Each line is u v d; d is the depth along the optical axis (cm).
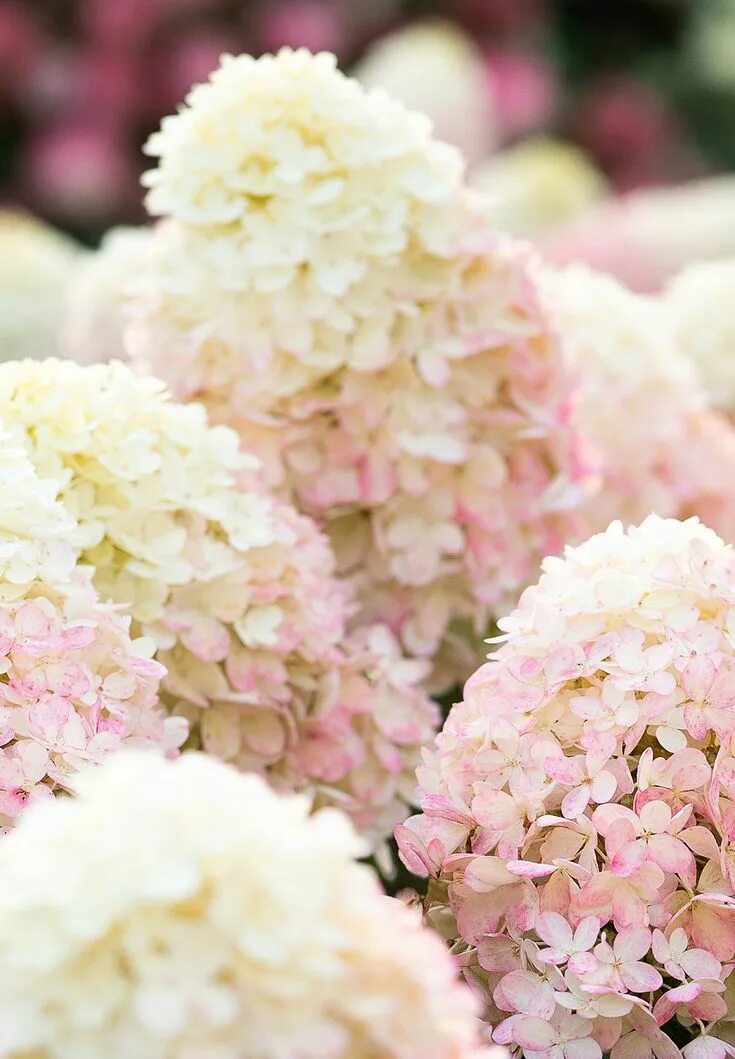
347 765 113
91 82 370
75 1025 82
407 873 118
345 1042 83
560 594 103
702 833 98
